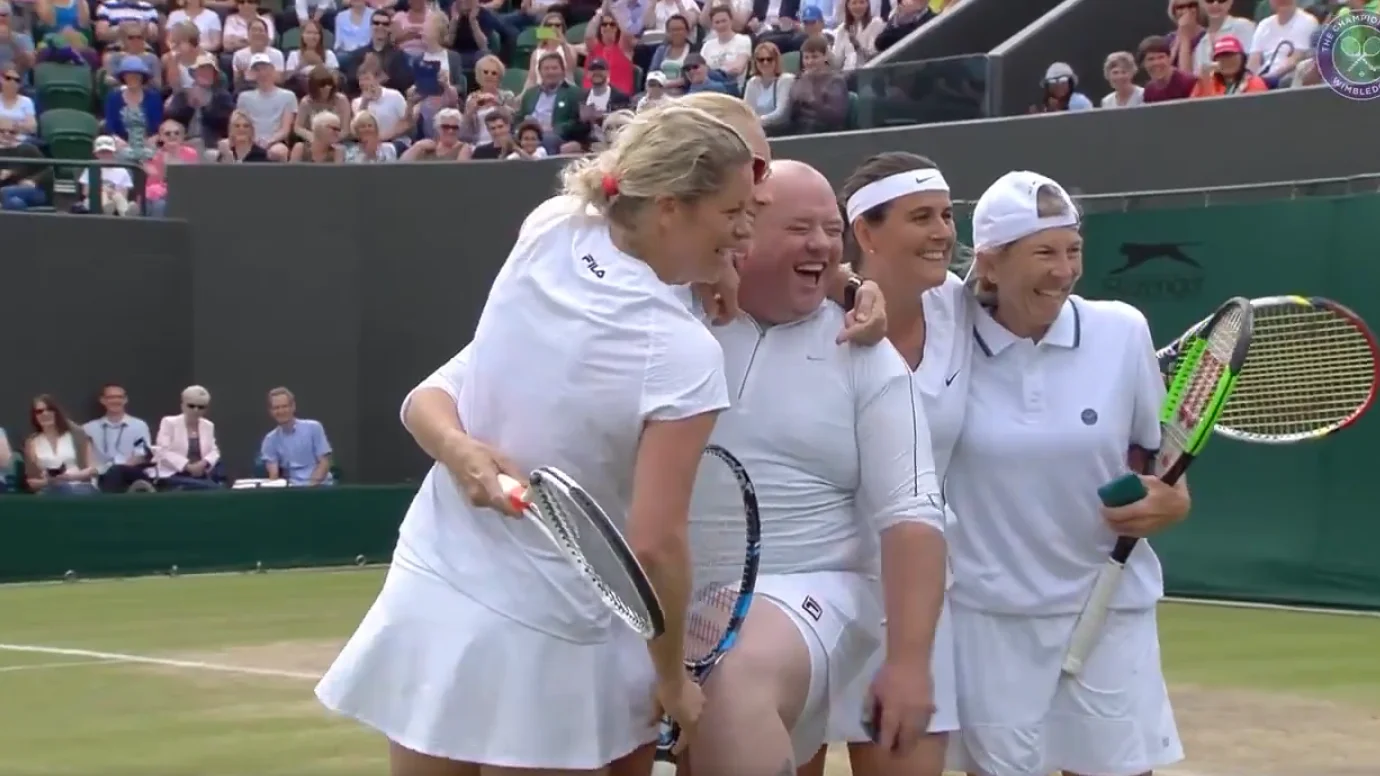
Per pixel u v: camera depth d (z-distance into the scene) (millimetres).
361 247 25469
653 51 27094
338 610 17547
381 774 9523
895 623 4824
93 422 22781
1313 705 11430
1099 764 5781
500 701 4402
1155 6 23094
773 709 4562
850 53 25250
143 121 26656
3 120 25609
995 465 5699
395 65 27453
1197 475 17688
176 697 12211
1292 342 7945
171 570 21438
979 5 24609
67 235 24547
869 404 4941
